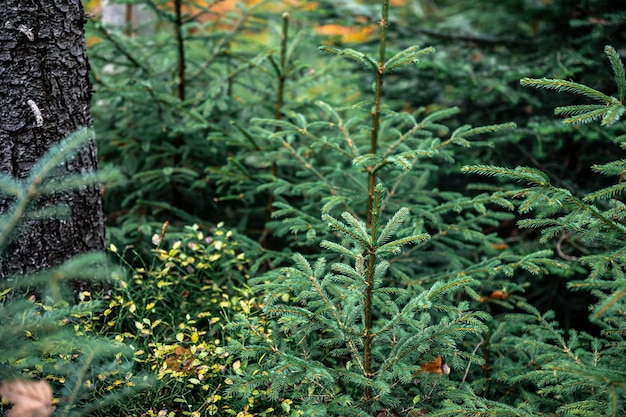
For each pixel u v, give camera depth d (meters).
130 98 3.08
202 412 2.07
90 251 2.42
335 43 3.96
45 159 1.75
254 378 1.88
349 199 2.63
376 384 1.82
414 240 1.83
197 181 3.22
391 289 1.98
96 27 2.96
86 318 2.25
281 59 3.11
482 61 4.18
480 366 2.53
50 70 2.14
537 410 2.10
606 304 1.49
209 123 3.12
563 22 3.79
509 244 3.71
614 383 1.53
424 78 4.04
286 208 2.71
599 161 3.66
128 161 3.26
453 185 4.14
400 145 2.72
